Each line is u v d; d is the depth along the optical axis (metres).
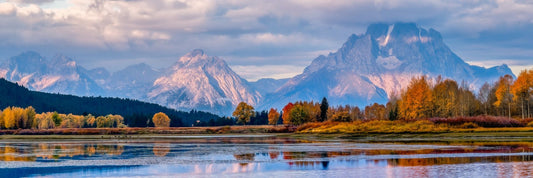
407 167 62.72
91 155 83.00
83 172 61.03
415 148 89.38
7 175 58.66
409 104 162.12
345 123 164.62
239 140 134.75
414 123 142.50
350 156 76.75
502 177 54.38
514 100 154.12
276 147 99.06
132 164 68.94
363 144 105.06
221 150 92.00
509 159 68.56
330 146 100.06
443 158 71.06
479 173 56.97
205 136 176.25
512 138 107.38
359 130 148.25
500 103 156.00
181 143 120.00
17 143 128.12
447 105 158.50
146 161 72.62
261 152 86.38
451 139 112.62
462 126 133.38
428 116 160.62
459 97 170.75
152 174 59.44
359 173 58.66
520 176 54.78
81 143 124.69
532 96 153.25
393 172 58.94
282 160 72.50
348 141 119.19
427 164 65.06
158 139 149.88
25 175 58.59
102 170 62.81
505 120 133.00
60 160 74.62
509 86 165.00
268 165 66.94
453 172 57.94
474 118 137.25
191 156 80.00
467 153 77.06
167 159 75.38
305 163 68.62
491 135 114.00
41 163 70.38
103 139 154.50
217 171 61.62
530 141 99.31
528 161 66.31
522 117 149.00
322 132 157.62
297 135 161.50
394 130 139.25
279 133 187.75
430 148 88.38
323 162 69.50
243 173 59.75
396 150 85.75
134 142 128.50
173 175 58.62
